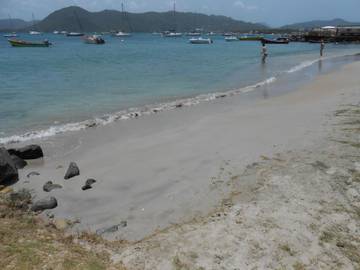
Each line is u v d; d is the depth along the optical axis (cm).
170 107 1631
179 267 486
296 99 1698
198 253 514
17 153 966
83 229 626
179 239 553
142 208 699
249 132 1155
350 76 2377
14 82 2411
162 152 1012
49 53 5722
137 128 1288
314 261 501
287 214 607
